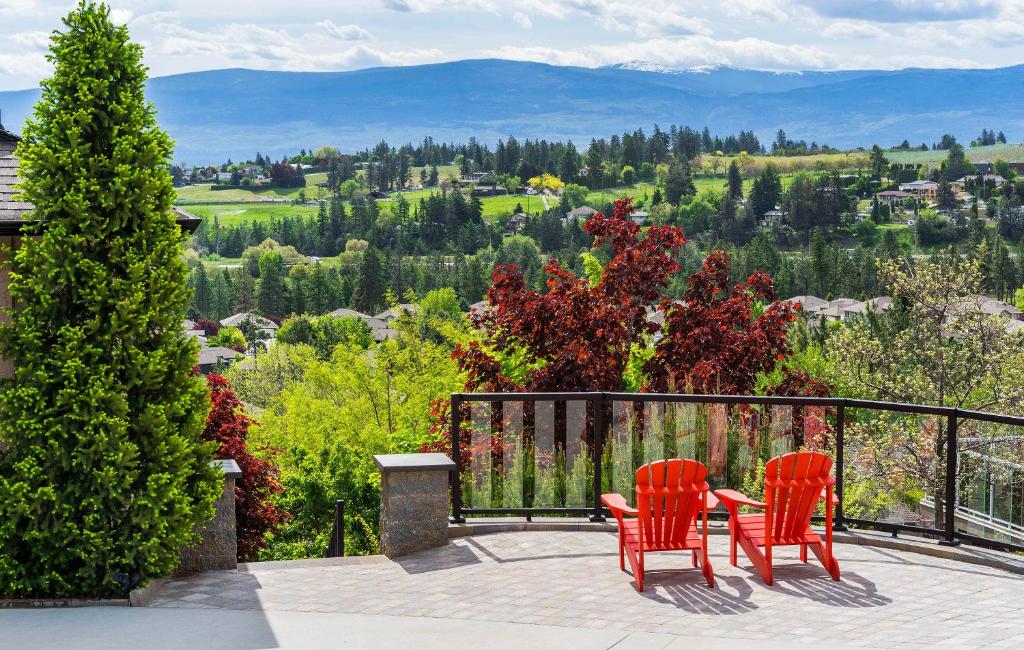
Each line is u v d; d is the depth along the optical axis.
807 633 5.86
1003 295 118.38
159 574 7.00
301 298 191.38
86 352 6.86
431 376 27.05
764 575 6.95
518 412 8.80
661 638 5.76
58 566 6.86
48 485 6.78
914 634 5.84
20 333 6.85
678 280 81.94
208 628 6.04
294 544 21.75
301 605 6.57
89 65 7.05
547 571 7.30
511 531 8.48
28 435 6.78
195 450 7.32
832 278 171.38
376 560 7.71
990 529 7.81
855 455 8.39
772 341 13.98
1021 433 7.83
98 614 6.43
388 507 7.87
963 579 7.07
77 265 6.83
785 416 8.51
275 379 40.97
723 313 14.23
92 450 6.76
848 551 7.82
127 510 6.96
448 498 8.27
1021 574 7.25
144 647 5.64
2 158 10.28
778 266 178.00
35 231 7.12
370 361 27.80
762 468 8.59
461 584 7.01
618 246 14.88
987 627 5.99
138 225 7.12
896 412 8.12
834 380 23.41
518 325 13.91
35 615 6.43
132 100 7.12
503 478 8.81
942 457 8.10
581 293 13.90
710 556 7.62
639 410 8.77
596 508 8.70
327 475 22.69
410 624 6.09
